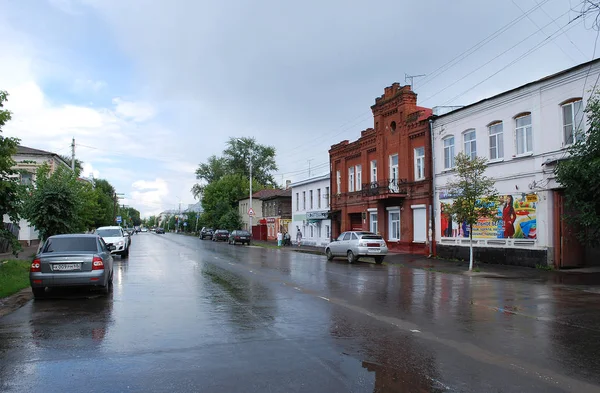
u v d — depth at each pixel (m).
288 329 7.74
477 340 7.02
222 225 65.38
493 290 12.79
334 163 39.28
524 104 19.73
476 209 18.28
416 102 28.55
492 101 21.45
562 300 11.03
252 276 16.11
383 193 28.42
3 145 11.59
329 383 5.09
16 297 11.28
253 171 80.56
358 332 7.54
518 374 5.40
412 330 7.70
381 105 30.94
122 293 11.90
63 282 10.84
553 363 5.83
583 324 8.23
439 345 6.72
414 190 27.36
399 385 5.03
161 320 8.45
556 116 18.17
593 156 13.21
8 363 5.79
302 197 47.31
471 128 22.95
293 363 5.81
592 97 14.90
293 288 12.98
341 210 37.75
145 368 5.59
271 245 44.97
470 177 18.70
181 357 6.06
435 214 25.50
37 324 8.12
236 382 5.11
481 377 5.29
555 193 18.38
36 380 5.15
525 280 15.27
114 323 8.19
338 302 10.57
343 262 23.64
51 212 19.56
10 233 12.87
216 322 8.27
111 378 5.22
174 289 12.65
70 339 7.03
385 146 30.77
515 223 20.08
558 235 18.41
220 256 27.05
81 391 4.82
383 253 22.42
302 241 46.47
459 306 10.11
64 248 11.66
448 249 24.25
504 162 20.70
